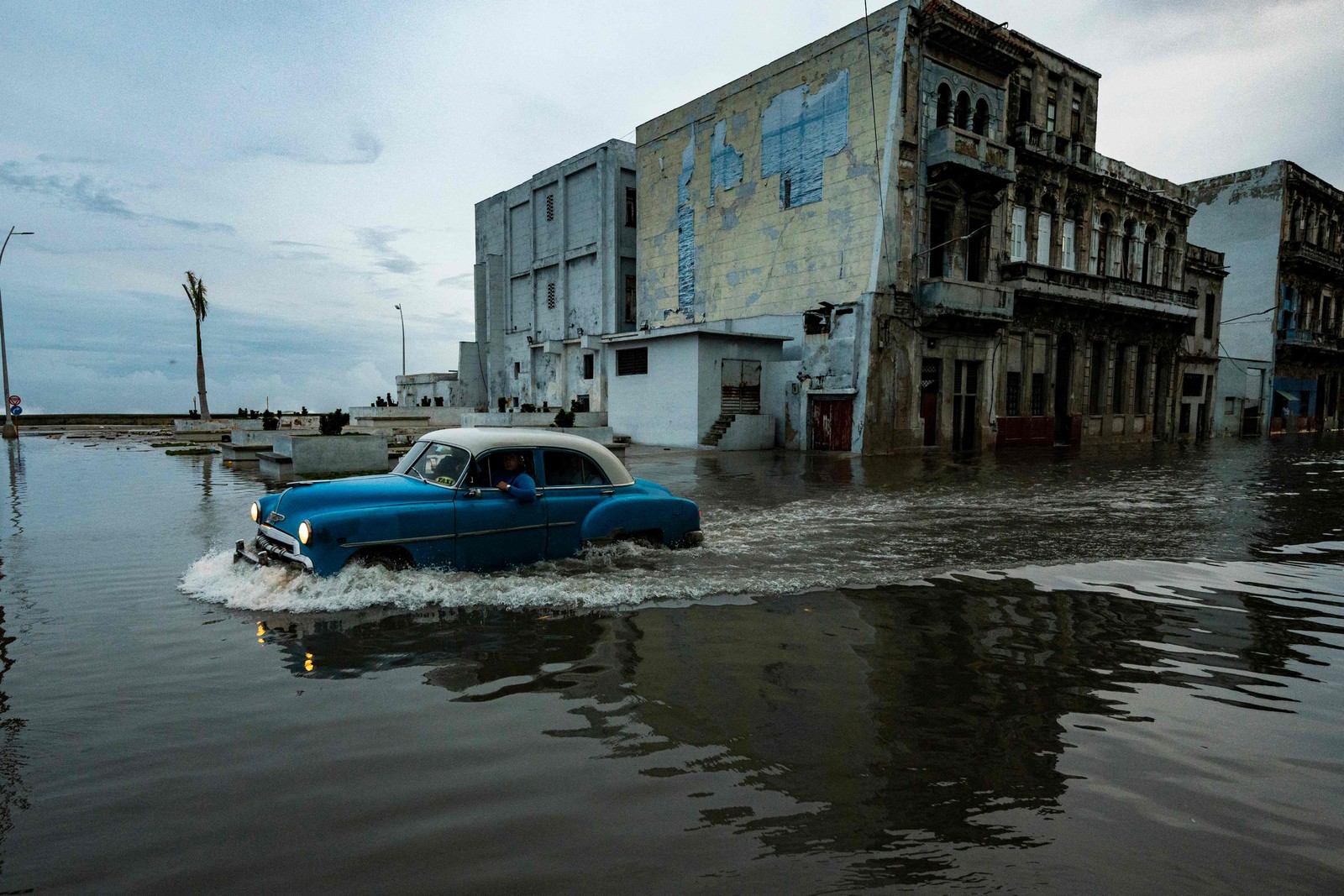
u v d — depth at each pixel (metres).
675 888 2.21
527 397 41.22
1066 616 5.34
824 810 2.69
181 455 21.05
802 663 4.29
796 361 26.05
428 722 3.43
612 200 34.81
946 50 24.30
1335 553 7.66
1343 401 50.31
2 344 31.06
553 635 4.75
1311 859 2.39
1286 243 41.03
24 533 8.48
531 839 2.47
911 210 24.14
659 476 15.76
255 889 2.18
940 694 3.85
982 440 27.34
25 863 2.30
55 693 3.76
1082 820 2.64
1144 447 29.97
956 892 2.20
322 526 5.47
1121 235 32.84
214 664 4.19
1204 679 4.13
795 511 10.46
